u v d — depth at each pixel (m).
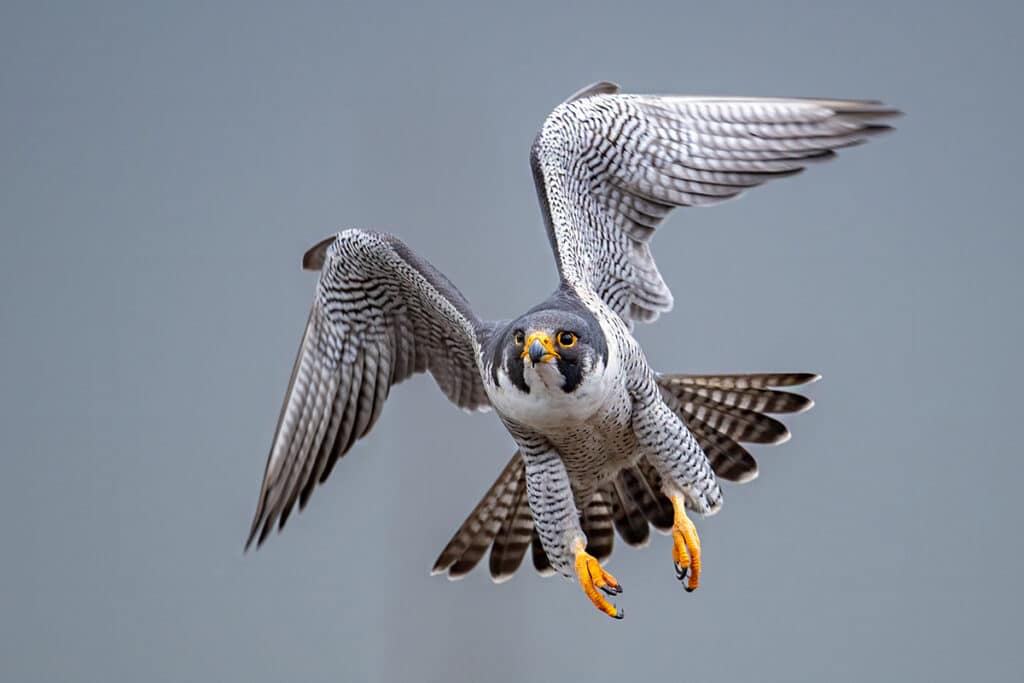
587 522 11.63
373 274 11.68
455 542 12.02
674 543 10.27
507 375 9.94
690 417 11.77
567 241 10.80
